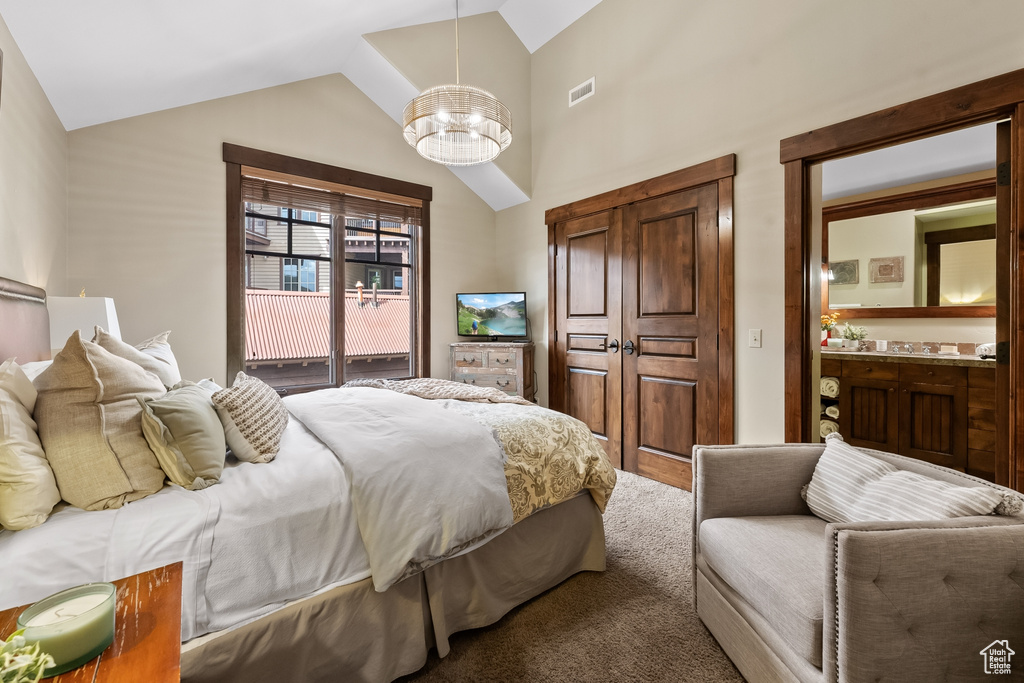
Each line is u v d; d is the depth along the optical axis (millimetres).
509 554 1695
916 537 978
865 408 3467
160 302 2852
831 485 1469
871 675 962
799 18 2395
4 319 1494
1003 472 1883
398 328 4133
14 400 1046
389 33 3330
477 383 3951
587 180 3652
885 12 2102
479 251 4449
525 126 4145
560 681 1389
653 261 3166
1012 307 1813
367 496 1312
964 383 2994
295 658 1181
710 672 1416
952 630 974
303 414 1776
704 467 1614
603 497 1972
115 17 1860
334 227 3691
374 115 3787
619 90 3385
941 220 3615
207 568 1074
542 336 4121
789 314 2434
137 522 1048
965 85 1878
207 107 3021
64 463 1056
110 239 2691
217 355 3047
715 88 2779
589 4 3594
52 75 2057
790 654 1141
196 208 2975
